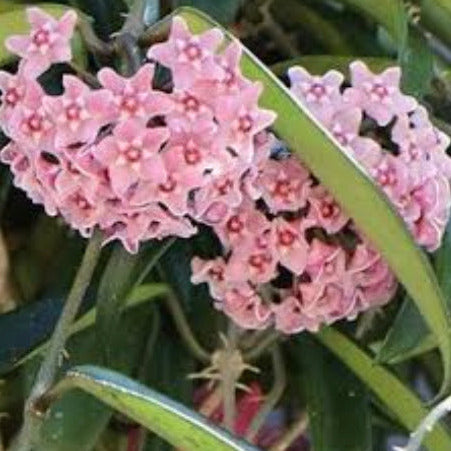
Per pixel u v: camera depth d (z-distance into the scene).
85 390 0.57
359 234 0.58
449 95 0.66
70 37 0.56
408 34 0.62
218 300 0.59
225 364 0.63
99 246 0.56
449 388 0.58
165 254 0.62
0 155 0.57
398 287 0.62
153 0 0.58
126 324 0.64
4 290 0.67
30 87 0.55
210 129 0.55
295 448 0.72
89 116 0.54
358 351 0.61
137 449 0.64
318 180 0.57
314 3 0.68
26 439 0.56
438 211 0.58
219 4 0.61
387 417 0.67
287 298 0.59
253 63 0.55
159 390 0.64
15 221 0.68
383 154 0.57
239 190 0.56
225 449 0.54
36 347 0.61
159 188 0.55
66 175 0.55
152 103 0.55
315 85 0.57
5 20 0.57
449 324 0.57
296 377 0.68
